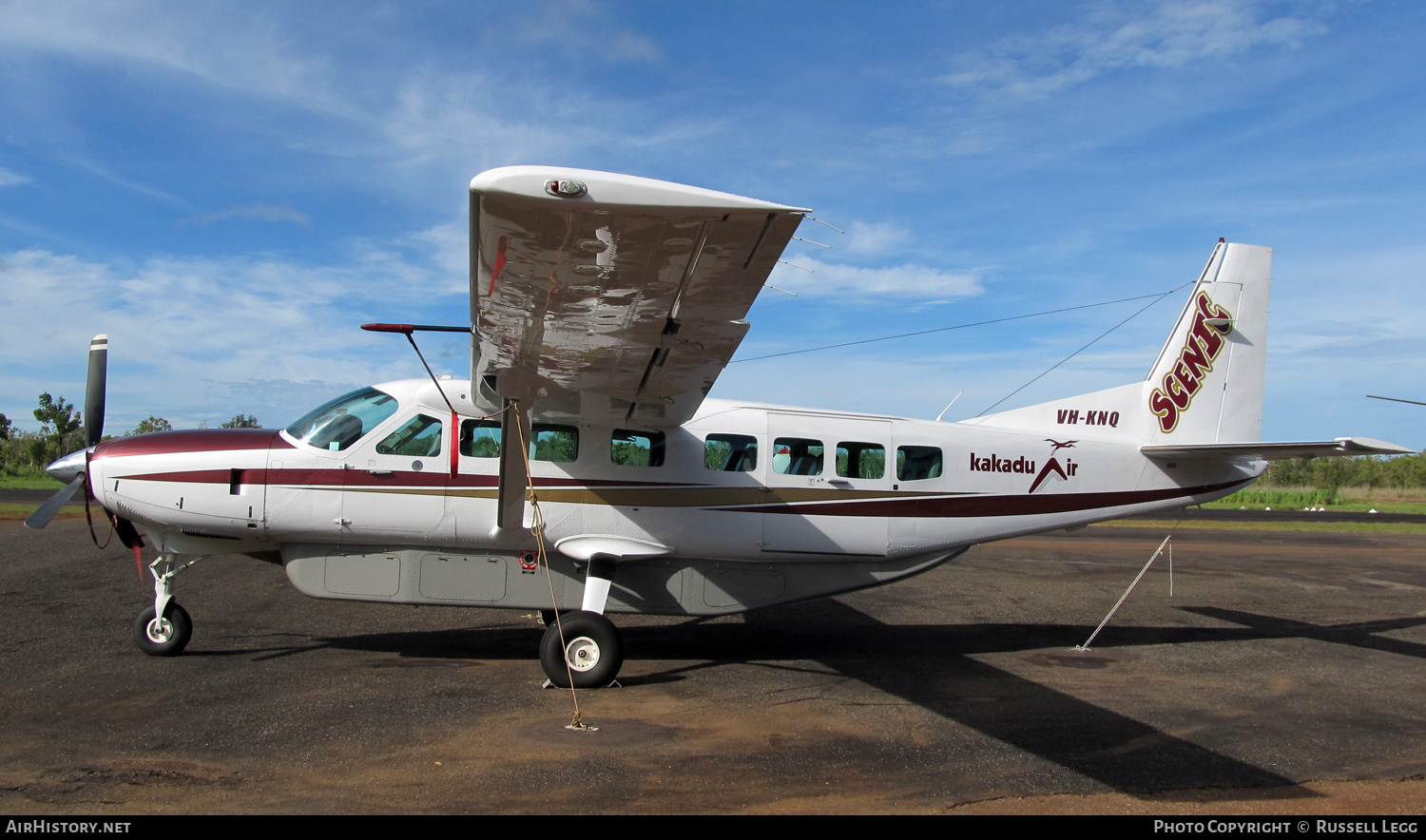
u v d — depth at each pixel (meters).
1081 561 15.64
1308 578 13.97
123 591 10.07
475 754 4.85
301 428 7.20
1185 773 4.90
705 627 9.31
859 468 7.90
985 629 9.45
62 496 7.14
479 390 6.30
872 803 4.31
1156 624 9.91
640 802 4.22
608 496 7.24
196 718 5.34
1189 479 8.89
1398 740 5.61
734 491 7.54
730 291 4.31
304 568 7.16
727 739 5.30
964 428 8.36
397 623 8.68
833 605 10.85
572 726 5.46
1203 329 9.10
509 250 3.86
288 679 6.39
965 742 5.37
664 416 7.05
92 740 4.87
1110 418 8.84
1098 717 6.01
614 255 3.89
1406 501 41.62
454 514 7.03
